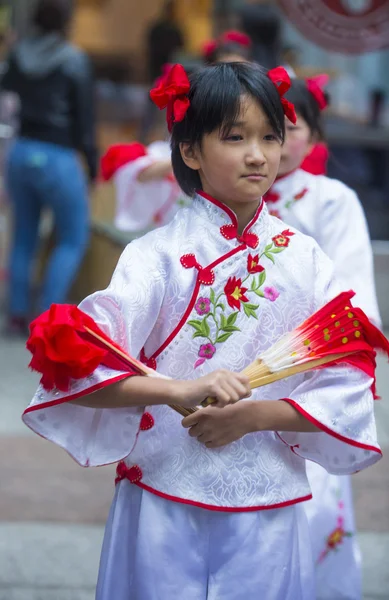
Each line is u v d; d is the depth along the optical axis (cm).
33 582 560
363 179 1099
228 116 337
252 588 349
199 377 340
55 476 716
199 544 351
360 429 348
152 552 350
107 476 722
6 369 962
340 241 485
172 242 353
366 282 480
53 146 1010
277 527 355
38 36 1014
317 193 486
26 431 805
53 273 1023
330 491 473
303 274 358
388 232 1102
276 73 351
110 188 1111
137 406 337
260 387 352
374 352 358
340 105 1172
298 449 357
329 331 347
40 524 635
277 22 933
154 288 346
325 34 966
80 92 1005
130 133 1380
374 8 961
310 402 342
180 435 349
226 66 348
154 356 352
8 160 1032
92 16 1617
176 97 350
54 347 324
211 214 353
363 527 643
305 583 370
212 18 1473
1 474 714
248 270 352
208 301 347
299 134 474
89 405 334
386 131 1090
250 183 341
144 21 1623
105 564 366
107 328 338
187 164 356
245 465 349
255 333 351
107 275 1055
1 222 1268
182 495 347
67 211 1023
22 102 1012
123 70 1631
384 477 729
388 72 1206
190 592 349
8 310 1091
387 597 552
